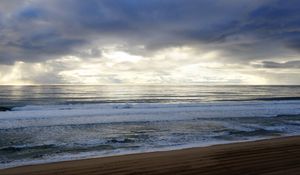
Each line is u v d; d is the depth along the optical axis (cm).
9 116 1867
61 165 604
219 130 1368
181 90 8688
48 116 1888
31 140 1130
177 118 1816
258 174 495
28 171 560
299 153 665
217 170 525
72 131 1340
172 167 551
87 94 6097
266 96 5797
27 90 7725
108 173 521
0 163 762
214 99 4616
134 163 592
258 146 777
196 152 702
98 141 1105
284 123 1606
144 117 1866
